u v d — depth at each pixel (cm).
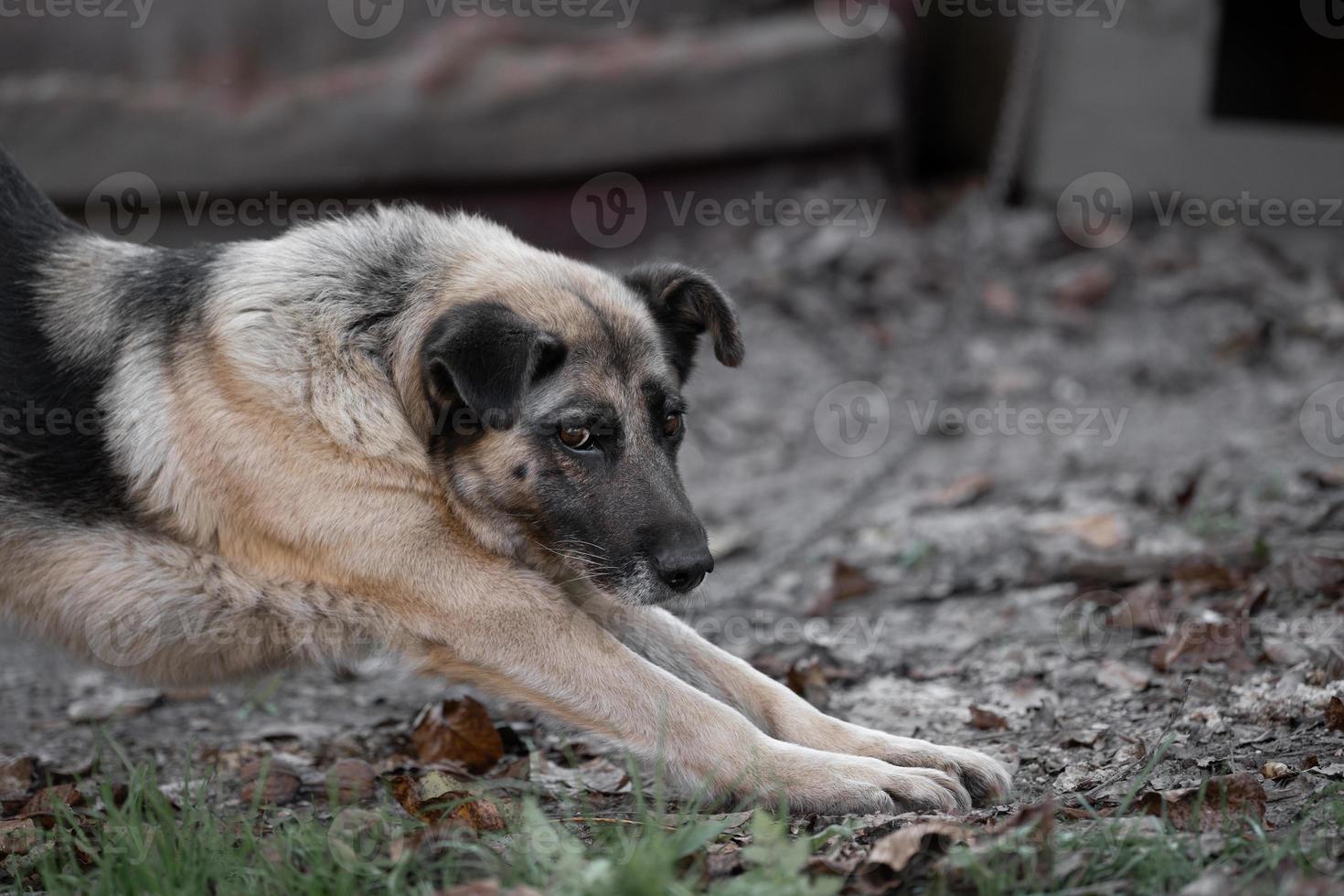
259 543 507
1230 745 494
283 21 1299
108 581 516
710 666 541
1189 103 1341
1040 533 808
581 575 522
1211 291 1230
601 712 491
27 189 576
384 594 505
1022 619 688
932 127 1533
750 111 1371
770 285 1288
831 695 620
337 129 1295
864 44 1388
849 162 1439
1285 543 714
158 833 441
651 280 583
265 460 498
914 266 1312
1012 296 1258
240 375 500
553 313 521
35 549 521
